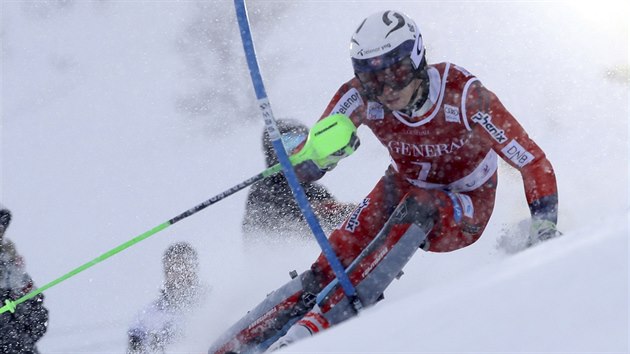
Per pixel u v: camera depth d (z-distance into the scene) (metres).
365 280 12.82
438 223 13.70
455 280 9.24
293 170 12.46
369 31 12.45
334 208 19.80
